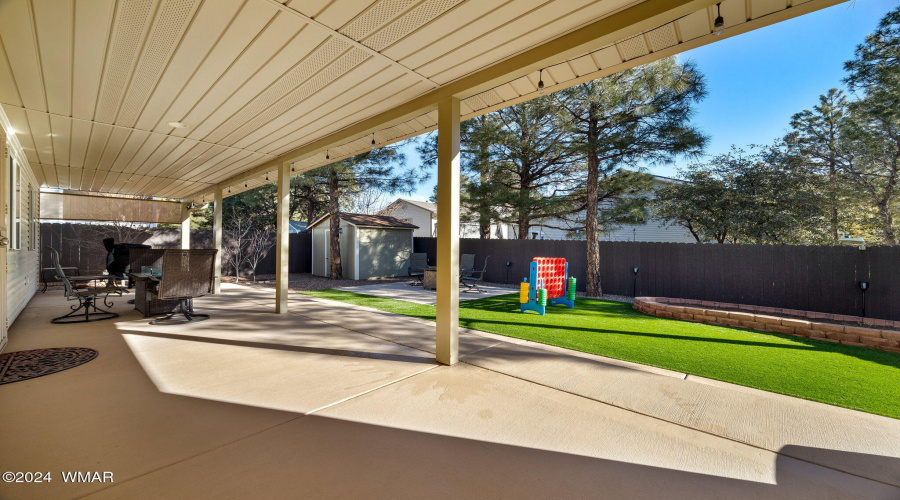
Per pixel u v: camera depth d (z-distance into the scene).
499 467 1.94
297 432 2.28
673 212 10.72
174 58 2.96
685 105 7.39
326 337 4.62
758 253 7.08
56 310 6.27
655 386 3.04
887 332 4.12
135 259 6.23
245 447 2.10
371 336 4.69
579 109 8.33
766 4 2.26
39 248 9.56
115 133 4.87
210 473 1.85
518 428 2.36
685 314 5.84
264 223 20.78
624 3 2.34
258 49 2.84
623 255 9.02
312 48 2.83
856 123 8.70
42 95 3.64
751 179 9.69
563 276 7.29
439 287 3.64
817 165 9.77
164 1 2.23
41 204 9.61
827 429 2.35
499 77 3.12
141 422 2.38
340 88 3.56
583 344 4.32
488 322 5.61
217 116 4.26
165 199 11.12
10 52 2.80
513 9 2.37
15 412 2.49
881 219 9.19
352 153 5.89
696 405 2.70
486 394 2.88
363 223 12.99
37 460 1.93
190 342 4.33
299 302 7.53
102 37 2.62
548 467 1.95
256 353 3.91
